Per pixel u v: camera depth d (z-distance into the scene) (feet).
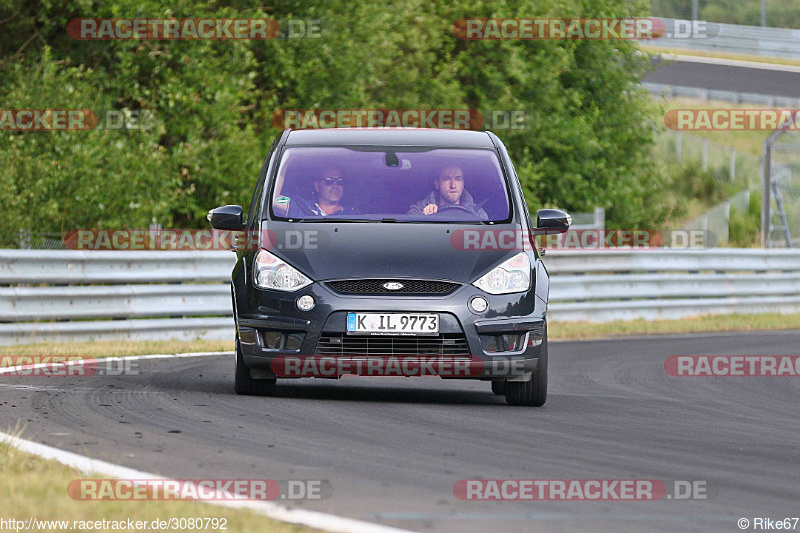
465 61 266.57
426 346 87.10
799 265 236.02
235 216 96.63
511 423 80.69
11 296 138.82
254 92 211.61
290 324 87.20
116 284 154.61
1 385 94.68
